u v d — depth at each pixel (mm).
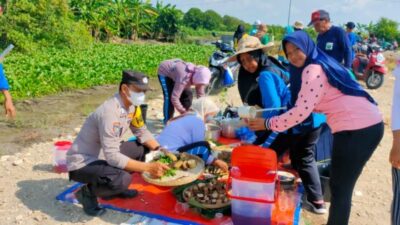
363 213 4180
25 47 16469
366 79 11797
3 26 16594
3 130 6691
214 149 5105
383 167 5465
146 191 4340
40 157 5430
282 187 4492
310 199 4117
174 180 3686
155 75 14039
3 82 4934
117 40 33375
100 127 3682
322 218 4012
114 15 32125
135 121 4348
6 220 3809
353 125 3098
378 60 11602
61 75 10547
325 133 4293
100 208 3963
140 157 4516
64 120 7477
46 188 4469
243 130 5668
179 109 6016
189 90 6422
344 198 3305
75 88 10656
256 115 3910
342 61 6148
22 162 5195
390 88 12133
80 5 27891
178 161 4000
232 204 3539
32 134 6496
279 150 4121
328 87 3139
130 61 14750
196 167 3996
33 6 17969
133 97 3693
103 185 3797
